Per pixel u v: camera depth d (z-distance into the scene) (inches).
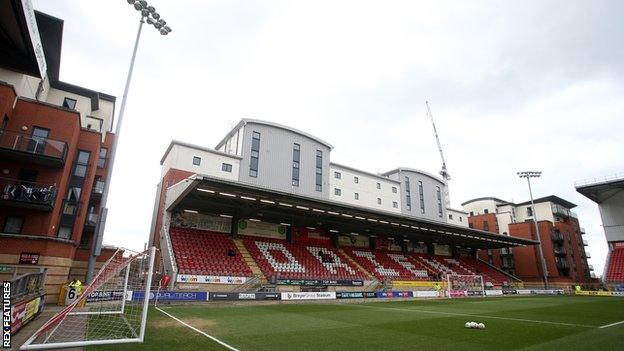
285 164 1523.1
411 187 2062.0
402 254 1722.4
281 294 907.4
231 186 895.7
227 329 438.6
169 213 1105.4
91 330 392.5
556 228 2278.5
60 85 1085.8
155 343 337.7
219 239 1150.3
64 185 799.1
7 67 613.0
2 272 618.8
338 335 413.1
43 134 773.9
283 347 339.3
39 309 503.2
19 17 492.1
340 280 1189.1
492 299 1193.4
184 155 1282.0
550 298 1284.4
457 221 2298.2
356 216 1244.5
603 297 1382.9
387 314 655.8
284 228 1354.6
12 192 701.3
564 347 350.6
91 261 640.4
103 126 1241.4
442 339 392.8
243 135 1462.8
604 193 2003.0
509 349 339.6
